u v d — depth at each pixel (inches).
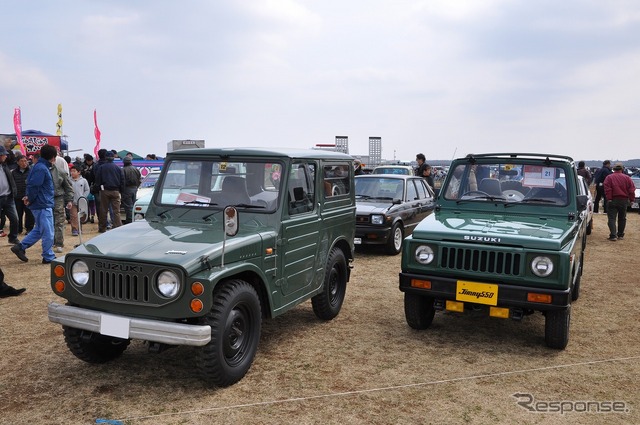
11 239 425.7
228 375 167.5
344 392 169.6
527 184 242.1
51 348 206.1
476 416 154.9
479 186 250.4
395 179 447.2
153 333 152.7
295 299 207.5
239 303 170.2
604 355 205.5
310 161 217.6
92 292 162.9
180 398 163.5
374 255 415.8
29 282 307.9
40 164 346.9
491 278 198.7
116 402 160.7
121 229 190.5
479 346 214.7
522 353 207.2
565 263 188.9
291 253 201.2
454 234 206.7
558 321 201.9
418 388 173.8
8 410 155.3
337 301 251.8
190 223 195.8
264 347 210.4
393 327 238.5
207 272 157.6
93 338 175.2
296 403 161.2
